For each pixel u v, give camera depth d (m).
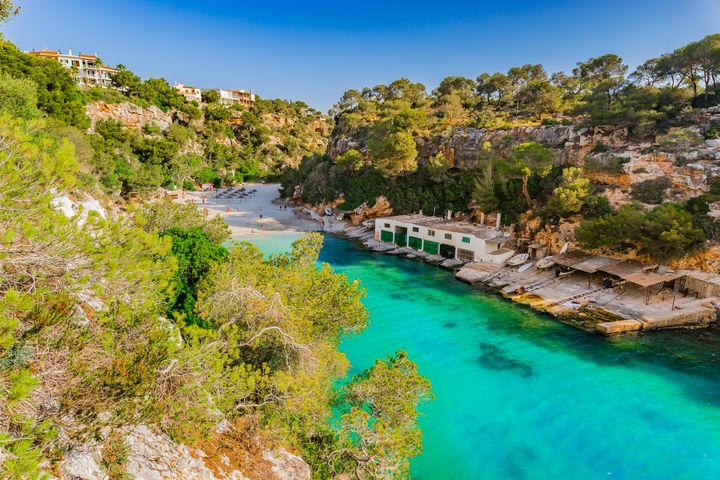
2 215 7.43
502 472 21.44
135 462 9.41
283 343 16.05
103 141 74.38
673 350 33.41
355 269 56.78
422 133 87.44
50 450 7.67
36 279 8.02
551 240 54.38
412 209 78.81
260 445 12.96
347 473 15.40
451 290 48.12
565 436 23.92
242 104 186.38
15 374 6.41
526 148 59.22
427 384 17.70
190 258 24.50
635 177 52.78
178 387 10.25
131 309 9.97
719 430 24.27
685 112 61.09
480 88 119.81
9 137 8.52
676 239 40.19
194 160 126.00
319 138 197.38
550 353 33.25
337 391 20.05
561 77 113.81
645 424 24.88
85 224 8.88
